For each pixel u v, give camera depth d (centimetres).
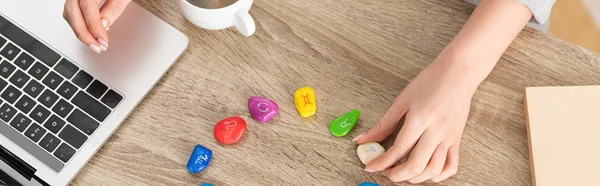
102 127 99
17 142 98
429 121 98
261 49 104
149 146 100
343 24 105
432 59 103
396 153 98
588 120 98
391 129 100
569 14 155
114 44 103
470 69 101
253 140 100
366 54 104
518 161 99
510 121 100
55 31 102
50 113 99
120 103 100
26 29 102
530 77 102
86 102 100
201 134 101
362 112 101
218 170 99
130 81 101
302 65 103
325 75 103
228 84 103
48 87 100
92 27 97
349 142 100
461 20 105
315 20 105
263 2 106
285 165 99
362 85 102
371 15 105
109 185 99
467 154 99
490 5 104
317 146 100
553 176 96
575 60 102
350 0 106
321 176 99
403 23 105
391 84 102
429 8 105
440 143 98
